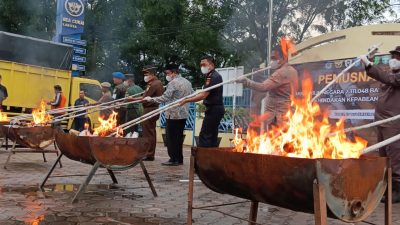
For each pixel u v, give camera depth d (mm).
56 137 5703
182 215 4406
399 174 5418
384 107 5457
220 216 4438
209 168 3297
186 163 9078
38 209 4445
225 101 13578
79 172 7234
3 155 9328
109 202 4934
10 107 14289
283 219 4430
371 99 6797
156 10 23094
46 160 8766
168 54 24531
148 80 8750
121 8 24797
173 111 8273
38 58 14930
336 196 2688
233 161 3057
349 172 2723
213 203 5074
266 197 3008
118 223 4020
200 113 13477
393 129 5363
